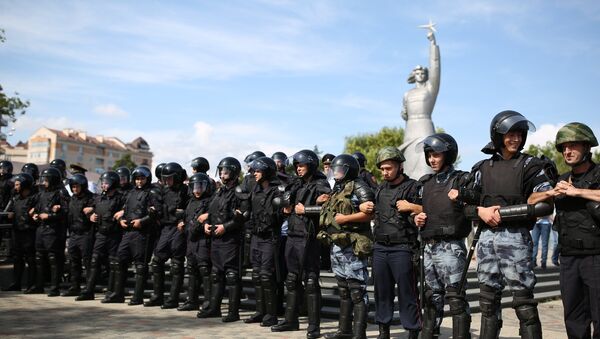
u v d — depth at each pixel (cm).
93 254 1029
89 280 1027
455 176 552
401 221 603
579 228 460
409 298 604
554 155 4728
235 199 838
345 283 659
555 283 1259
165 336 689
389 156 608
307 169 738
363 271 645
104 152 11175
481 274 487
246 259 1023
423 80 1795
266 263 781
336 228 640
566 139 459
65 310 895
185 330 735
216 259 839
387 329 625
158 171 1038
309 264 705
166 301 936
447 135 565
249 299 981
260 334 714
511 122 477
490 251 481
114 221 1020
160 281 969
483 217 477
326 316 846
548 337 723
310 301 698
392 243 608
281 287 854
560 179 481
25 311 875
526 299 462
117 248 1022
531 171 473
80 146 10650
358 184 643
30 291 1088
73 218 1057
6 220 1234
